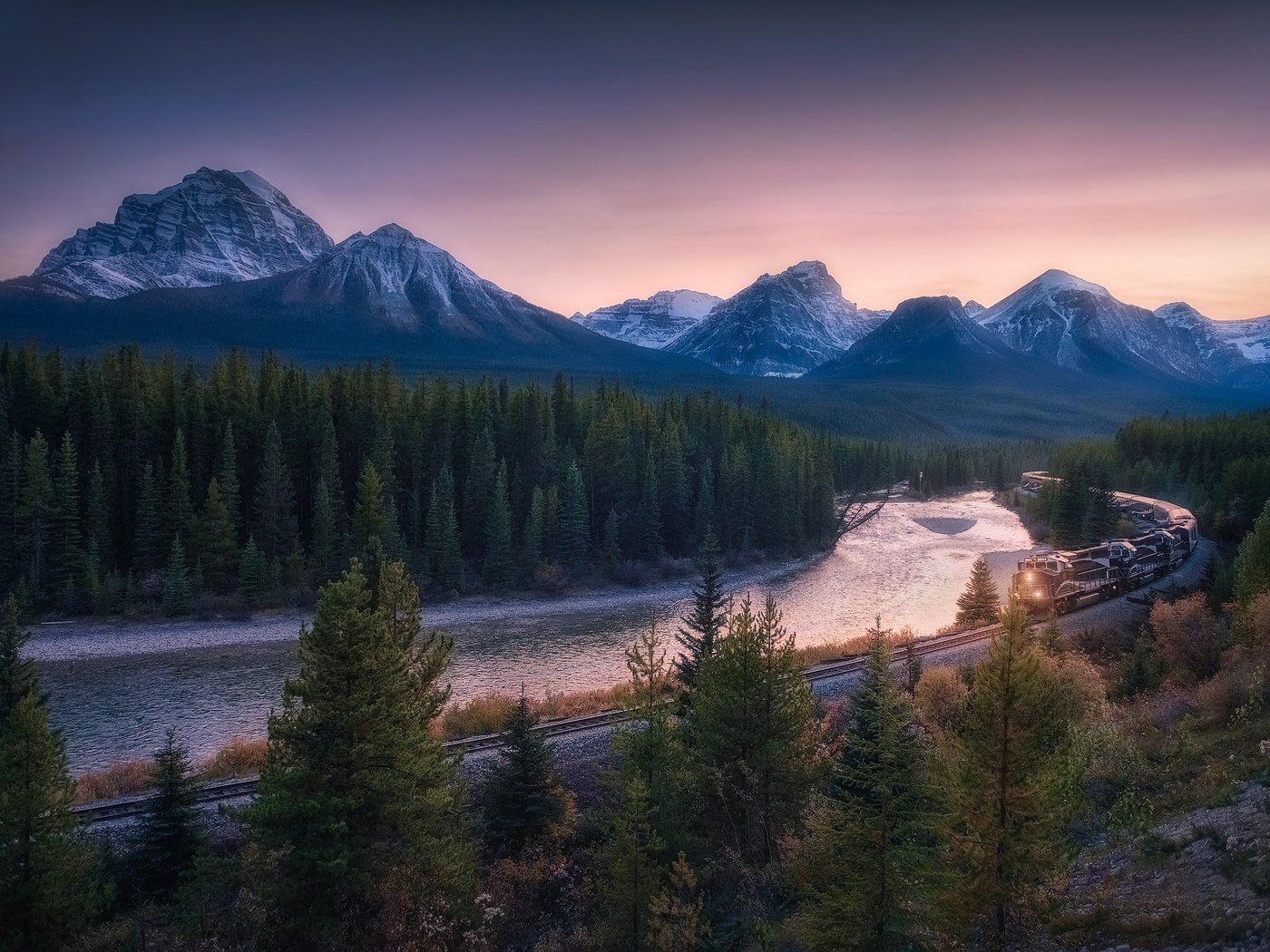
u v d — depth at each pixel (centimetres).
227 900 2227
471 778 3338
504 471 8938
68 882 2070
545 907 2456
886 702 1902
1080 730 2595
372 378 10569
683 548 10369
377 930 1900
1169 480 13600
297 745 1927
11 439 7725
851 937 1565
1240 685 2700
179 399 8831
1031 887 1428
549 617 7888
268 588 7775
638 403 12606
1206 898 1444
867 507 15488
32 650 6272
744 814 2614
